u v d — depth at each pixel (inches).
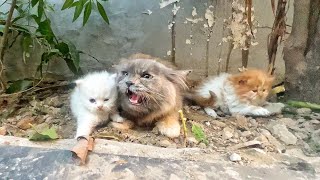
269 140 15.6
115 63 20.5
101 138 15.1
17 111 18.0
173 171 12.9
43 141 14.3
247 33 19.5
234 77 17.5
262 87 17.2
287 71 18.5
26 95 19.2
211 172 13.0
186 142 15.2
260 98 17.3
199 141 15.3
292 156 14.5
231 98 17.3
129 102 15.6
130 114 16.1
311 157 14.5
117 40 20.3
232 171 13.1
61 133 16.0
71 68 19.3
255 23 19.6
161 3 19.5
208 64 20.2
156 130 15.8
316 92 17.9
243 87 17.1
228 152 14.4
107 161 13.1
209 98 17.6
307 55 17.9
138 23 19.9
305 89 18.1
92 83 15.8
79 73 20.2
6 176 12.4
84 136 14.1
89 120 15.6
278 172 13.3
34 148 13.5
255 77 17.1
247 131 16.1
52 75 20.8
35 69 20.6
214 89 17.8
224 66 20.3
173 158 13.7
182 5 19.5
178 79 16.3
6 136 14.7
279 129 16.2
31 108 18.1
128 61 16.0
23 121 16.8
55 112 17.6
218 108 17.8
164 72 15.9
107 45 20.4
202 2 19.4
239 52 20.1
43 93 19.6
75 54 18.9
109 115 16.3
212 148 14.9
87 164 12.9
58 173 12.5
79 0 17.8
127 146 14.1
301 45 17.8
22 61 20.5
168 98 15.8
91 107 15.6
